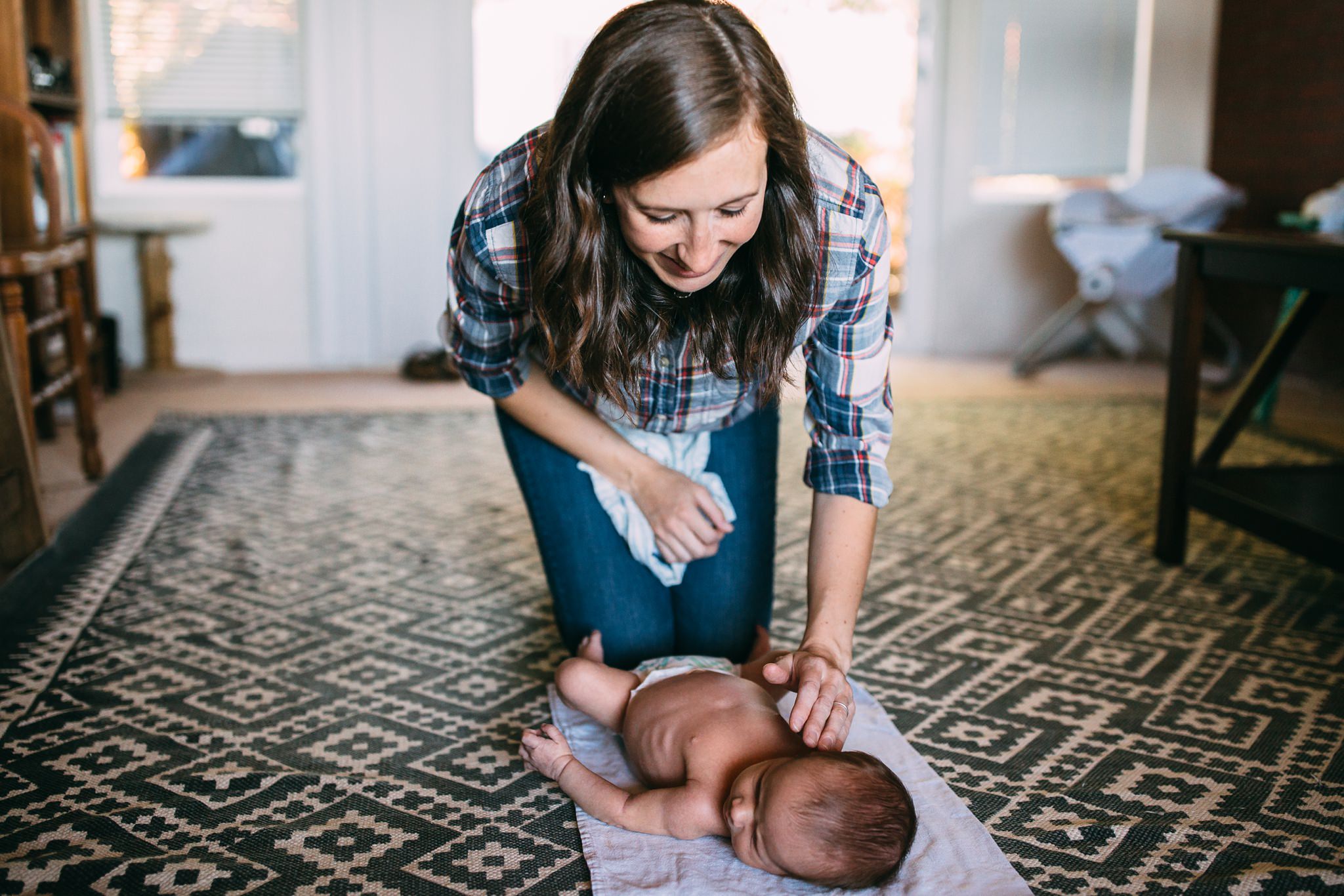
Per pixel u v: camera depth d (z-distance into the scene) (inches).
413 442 133.3
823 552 50.0
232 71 180.2
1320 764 55.2
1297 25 168.6
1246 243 77.4
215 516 101.1
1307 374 166.2
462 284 49.0
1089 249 165.0
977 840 46.9
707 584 60.4
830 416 50.6
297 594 81.0
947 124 196.4
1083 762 55.4
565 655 70.1
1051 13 192.1
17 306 88.0
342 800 51.4
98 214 179.5
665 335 42.5
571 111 35.0
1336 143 160.1
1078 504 105.6
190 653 69.7
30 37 137.6
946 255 200.7
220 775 53.2
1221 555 89.9
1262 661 68.3
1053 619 75.8
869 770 42.4
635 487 57.4
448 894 44.1
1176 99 195.0
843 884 42.2
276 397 161.9
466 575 86.0
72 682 64.7
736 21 34.8
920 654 69.6
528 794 52.3
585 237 36.7
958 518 101.0
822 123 246.5
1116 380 175.6
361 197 187.0
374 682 65.7
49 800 51.1
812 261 39.9
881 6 241.4
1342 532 69.9
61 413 145.0
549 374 55.3
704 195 34.1
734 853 46.1
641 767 50.6
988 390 167.3
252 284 188.1
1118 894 44.0
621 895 43.1
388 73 183.5
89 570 85.0
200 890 44.0
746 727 48.0
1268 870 45.0
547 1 206.4
